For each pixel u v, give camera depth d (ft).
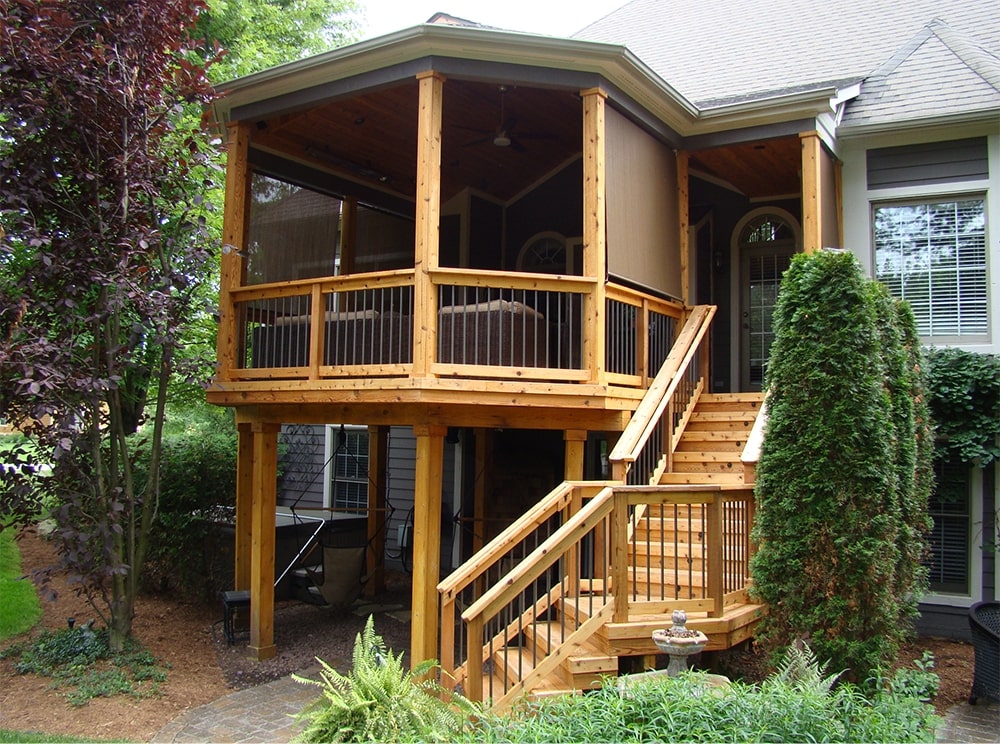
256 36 47.91
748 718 11.59
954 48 31.83
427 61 21.74
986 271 28.45
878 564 17.06
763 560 18.13
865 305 17.84
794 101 25.80
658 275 26.50
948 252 29.07
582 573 25.12
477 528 34.12
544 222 36.86
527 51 21.71
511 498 34.68
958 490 27.91
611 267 23.24
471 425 22.61
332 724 13.43
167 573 31.76
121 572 22.61
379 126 29.12
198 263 24.61
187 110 33.17
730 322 33.63
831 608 17.06
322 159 31.17
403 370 21.27
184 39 24.64
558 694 16.75
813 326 18.06
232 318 26.04
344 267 33.01
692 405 27.02
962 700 21.03
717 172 31.76
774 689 12.35
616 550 17.98
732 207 34.04
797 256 19.10
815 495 17.54
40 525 38.17
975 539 27.53
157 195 23.66
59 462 22.72
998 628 21.30
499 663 19.24
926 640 27.25
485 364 22.84
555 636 18.44
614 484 19.72
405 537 38.75
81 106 22.12
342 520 33.50
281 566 31.45
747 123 27.04
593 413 23.30
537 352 23.09
